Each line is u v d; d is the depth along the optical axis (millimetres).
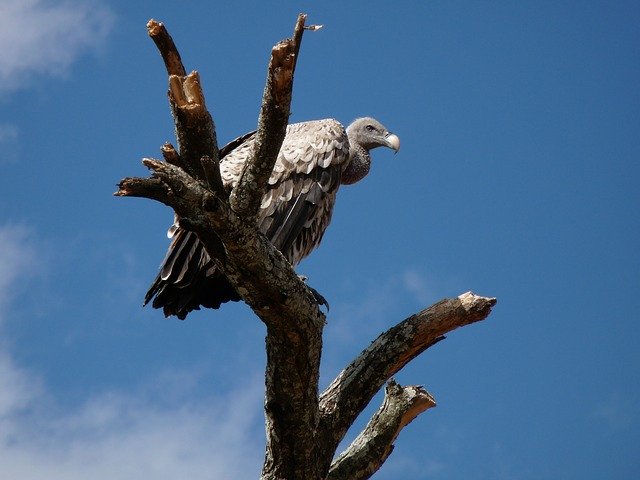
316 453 11164
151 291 13234
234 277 9758
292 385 10539
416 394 12648
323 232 14594
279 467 11070
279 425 10789
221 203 8977
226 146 14625
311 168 14297
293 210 14055
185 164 9078
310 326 10156
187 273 12828
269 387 10672
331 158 14453
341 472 12242
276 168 14148
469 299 11875
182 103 8664
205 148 8938
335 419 11516
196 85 8641
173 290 13141
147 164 8734
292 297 9844
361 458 12352
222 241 9375
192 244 12750
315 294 13609
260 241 9570
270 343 10398
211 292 13414
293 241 14008
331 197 14555
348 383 11750
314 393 10766
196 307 13547
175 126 8938
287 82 8508
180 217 9258
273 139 8906
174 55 8711
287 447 10914
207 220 9117
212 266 12797
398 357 11867
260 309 9977
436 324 11852
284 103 8672
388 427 12516
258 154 9008
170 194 8938
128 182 8750
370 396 11812
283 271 9773
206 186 9000
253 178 9125
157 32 8578
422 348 11992
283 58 8383
